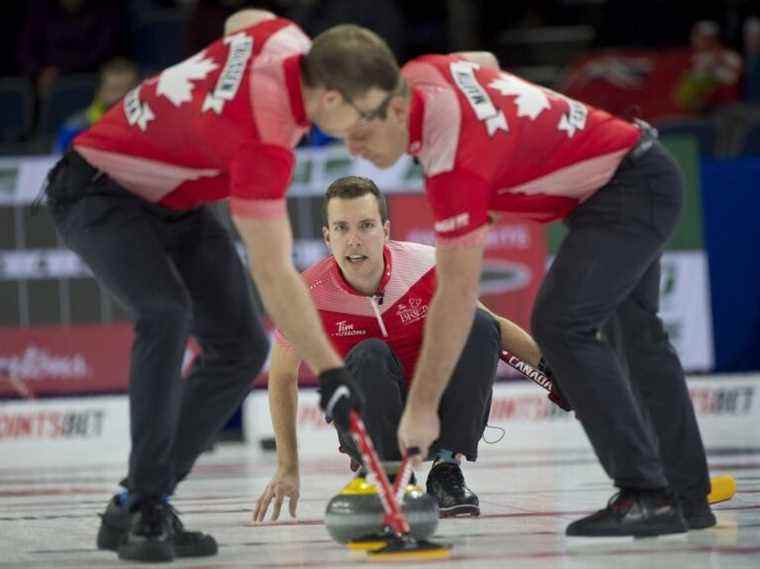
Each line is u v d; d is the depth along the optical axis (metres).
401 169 30.28
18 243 29.77
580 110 12.84
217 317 13.16
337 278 14.99
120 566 12.34
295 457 14.80
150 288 12.39
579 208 13.05
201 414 13.23
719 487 15.84
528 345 15.26
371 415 14.23
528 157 12.23
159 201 12.77
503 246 30.64
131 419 12.45
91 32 42.22
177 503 18.53
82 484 22.34
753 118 36.91
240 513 16.94
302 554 12.85
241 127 11.43
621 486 13.03
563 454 25.19
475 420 14.73
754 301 32.53
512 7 49.00
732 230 32.44
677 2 44.22
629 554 12.23
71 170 12.66
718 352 32.47
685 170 31.42
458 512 15.35
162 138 12.03
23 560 13.03
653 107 41.34
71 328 29.95
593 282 12.66
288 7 42.81
